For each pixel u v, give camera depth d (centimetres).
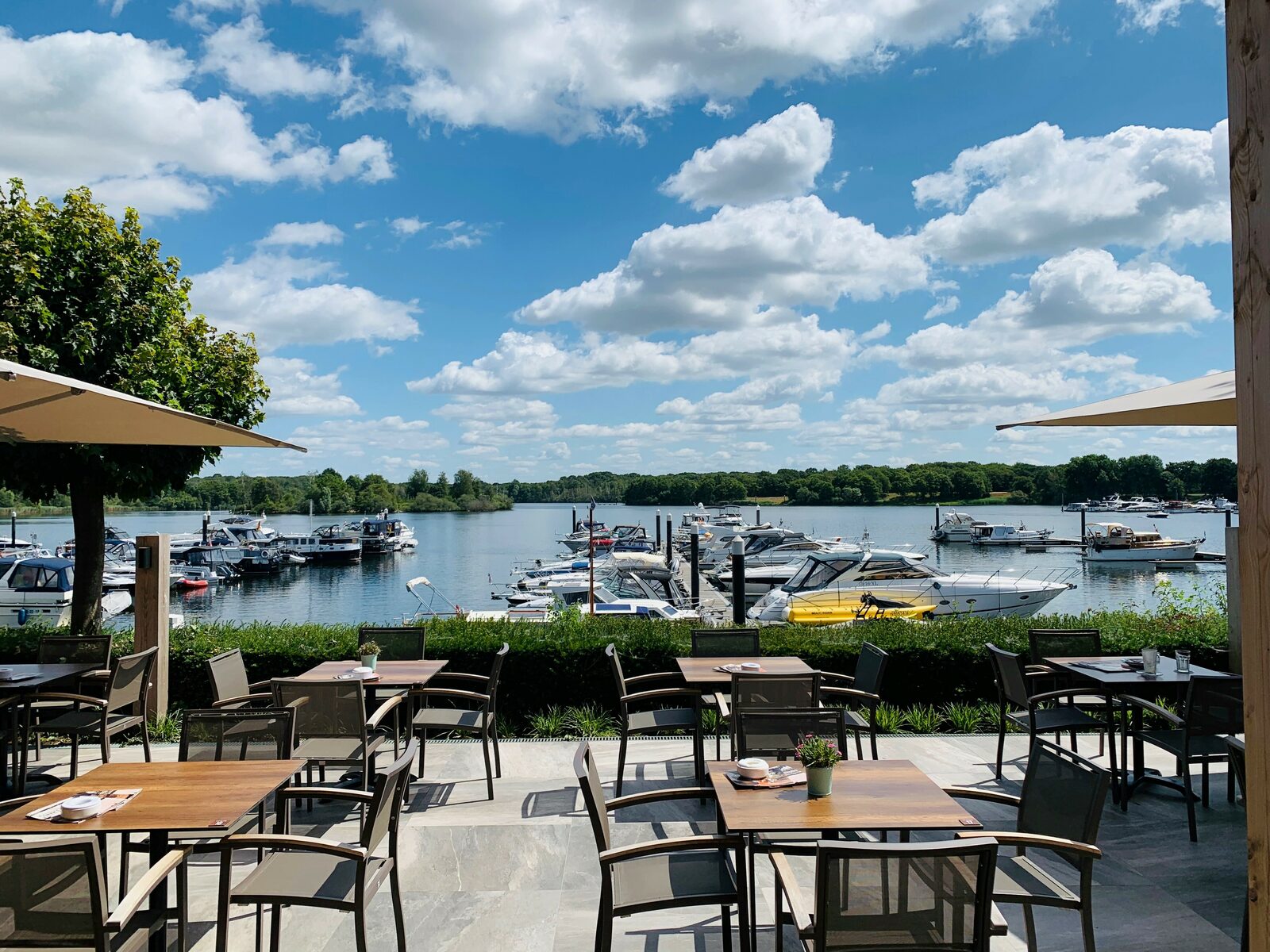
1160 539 4459
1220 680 500
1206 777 545
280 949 374
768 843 344
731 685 518
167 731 738
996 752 688
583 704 784
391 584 4462
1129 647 795
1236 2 153
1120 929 386
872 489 11194
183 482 936
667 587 2669
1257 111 148
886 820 307
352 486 12475
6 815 315
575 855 481
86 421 504
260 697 618
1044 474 10750
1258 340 148
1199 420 468
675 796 347
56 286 866
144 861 468
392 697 582
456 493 13875
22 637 812
